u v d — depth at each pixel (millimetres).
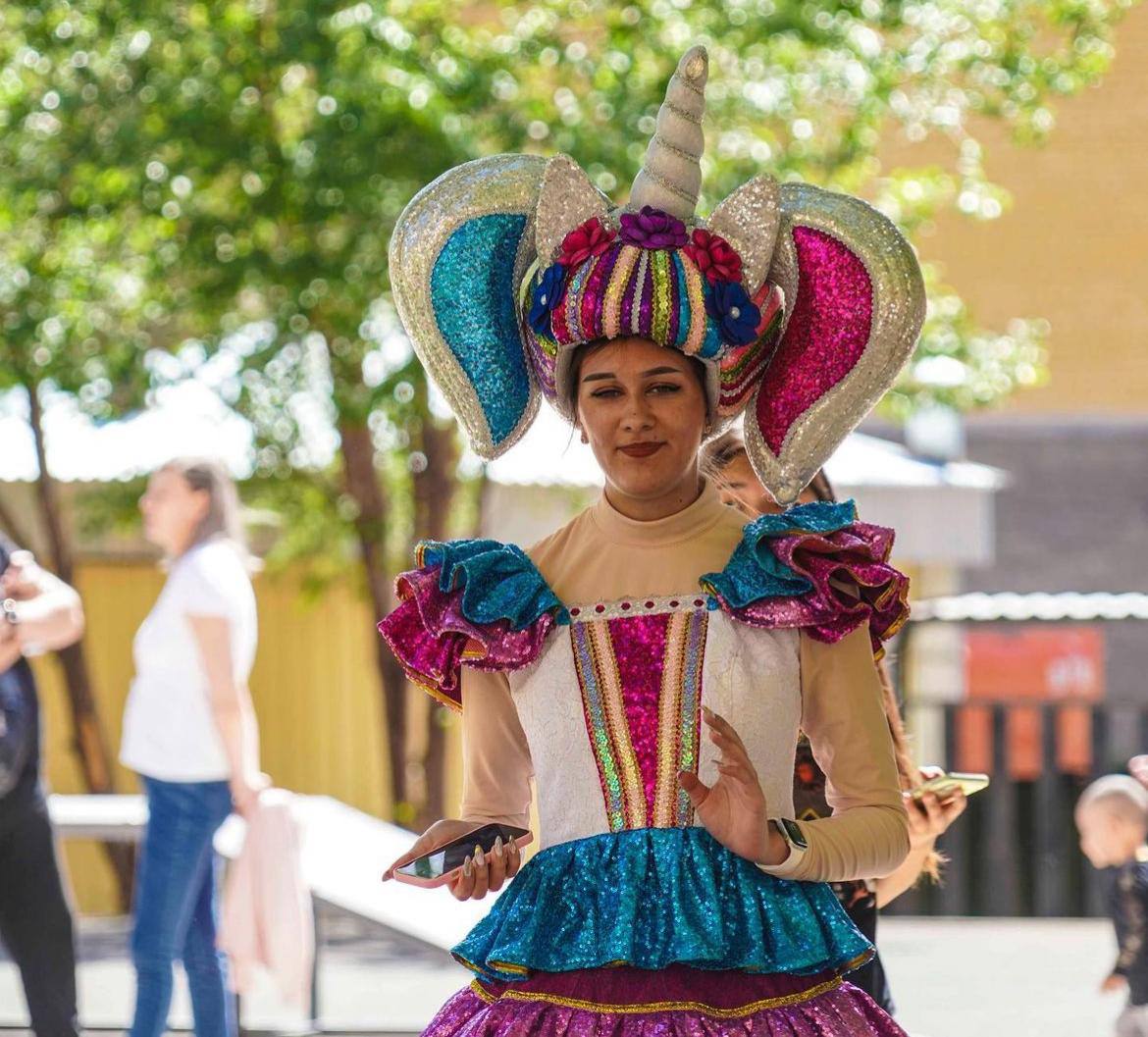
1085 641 33125
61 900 13195
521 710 6840
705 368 6781
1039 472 42281
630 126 22828
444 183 7152
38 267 24906
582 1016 6363
